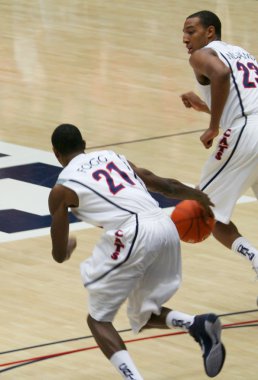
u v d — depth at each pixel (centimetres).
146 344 1177
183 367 1114
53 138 1041
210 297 1325
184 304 1298
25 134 2116
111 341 1002
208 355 988
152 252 995
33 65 2744
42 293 1333
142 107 2323
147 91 2467
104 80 2578
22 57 2839
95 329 1009
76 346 1170
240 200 1725
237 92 1266
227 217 1271
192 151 1992
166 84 2533
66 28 3225
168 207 1683
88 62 2775
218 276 1399
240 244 1275
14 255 1473
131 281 998
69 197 997
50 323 1236
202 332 989
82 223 1619
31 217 1628
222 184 1273
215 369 995
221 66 1236
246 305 1300
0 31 3192
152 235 995
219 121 1254
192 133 2125
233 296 1329
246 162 1259
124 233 991
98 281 1002
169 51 2894
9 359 1134
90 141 2056
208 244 1528
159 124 2191
